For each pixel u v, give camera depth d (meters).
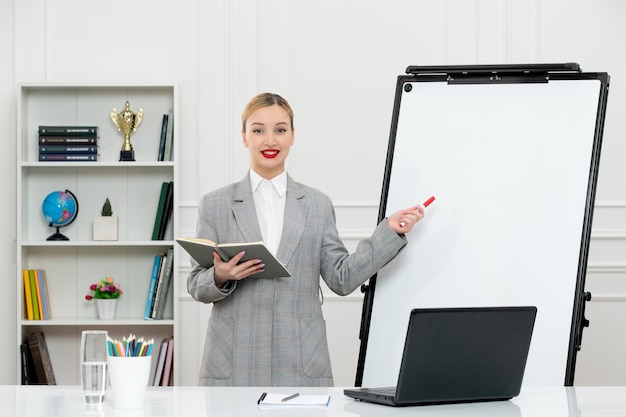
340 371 4.69
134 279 4.76
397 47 4.78
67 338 4.74
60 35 4.80
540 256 2.81
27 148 4.75
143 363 1.77
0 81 4.79
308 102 4.77
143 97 4.79
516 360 1.85
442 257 2.88
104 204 4.71
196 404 1.81
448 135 2.96
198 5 4.81
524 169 2.88
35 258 4.77
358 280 2.85
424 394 1.77
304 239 2.94
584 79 2.90
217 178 4.77
